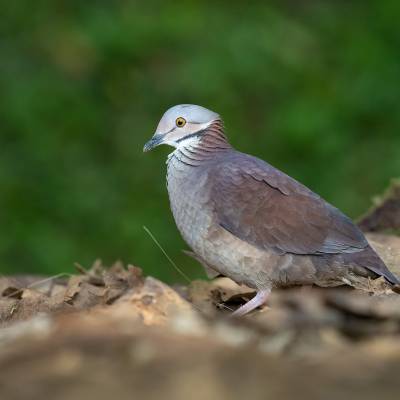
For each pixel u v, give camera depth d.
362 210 14.61
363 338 5.28
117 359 4.63
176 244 14.62
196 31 16.70
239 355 4.62
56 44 16.81
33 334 5.18
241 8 17.44
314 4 18.14
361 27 17.27
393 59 16.59
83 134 15.98
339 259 8.00
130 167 15.88
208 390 4.32
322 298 5.43
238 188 8.12
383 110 15.95
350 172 15.18
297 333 5.25
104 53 16.64
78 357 4.69
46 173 15.50
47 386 4.46
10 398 4.40
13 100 15.95
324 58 16.98
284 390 4.32
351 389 4.33
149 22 16.70
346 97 16.12
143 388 4.36
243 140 15.88
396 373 4.46
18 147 15.67
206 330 5.15
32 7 17.31
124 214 15.07
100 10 17.06
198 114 8.73
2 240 14.59
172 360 4.57
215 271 8.98
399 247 8.97
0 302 7.58
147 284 6.11
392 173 14.90
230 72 16.39
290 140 15.59
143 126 16.30
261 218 8.02
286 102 16.33
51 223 15.01
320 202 8.20
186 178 8.45
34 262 14.34
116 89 16.72
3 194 15.09
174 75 16.47
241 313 7.96
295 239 7.98
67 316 5.58
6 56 16.73
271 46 16.67
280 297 5.59
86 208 15.13
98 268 9.37
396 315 5.35
